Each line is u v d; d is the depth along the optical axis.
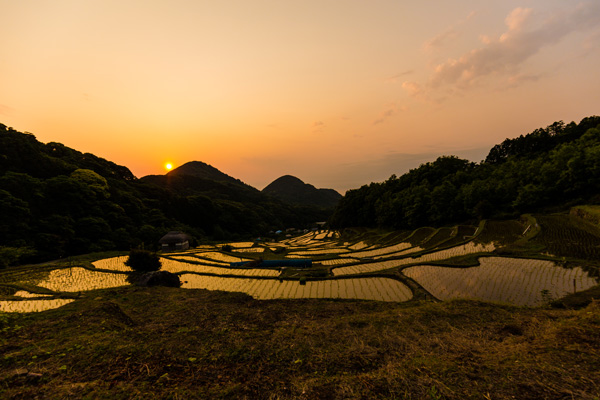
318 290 18.23
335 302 13.12
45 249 36.34
